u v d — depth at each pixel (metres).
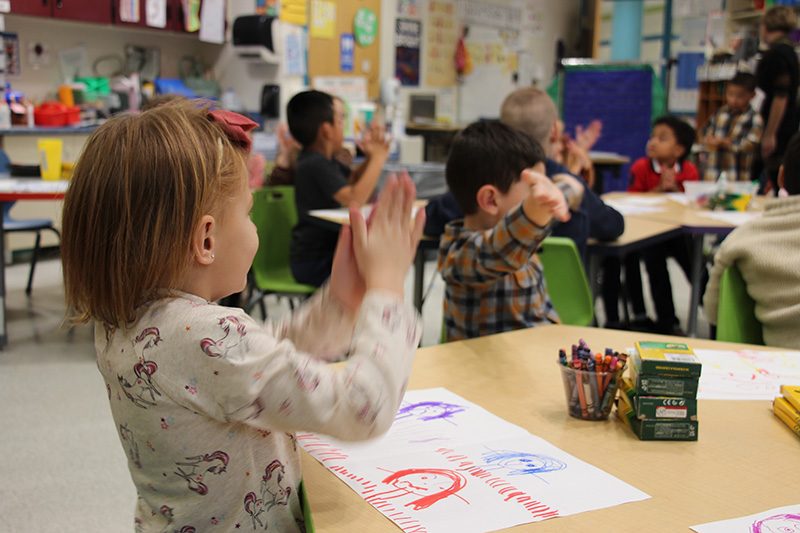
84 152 0.68
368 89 6.26
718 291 1.57
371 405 0.67
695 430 0.86
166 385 0.65
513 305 1.51
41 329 3.46
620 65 6.42
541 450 0.83
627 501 0.71
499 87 8.38
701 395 1.02
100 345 0.71
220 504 0.69
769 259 1.44
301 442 0.87
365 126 3.15
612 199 3.50
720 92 6.65
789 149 1.65
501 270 1.25
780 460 0.81
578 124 6.67
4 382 2.77
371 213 0.79
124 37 5.46
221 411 0.64
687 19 7.64
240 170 0.71
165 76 5.72
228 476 0.68
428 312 3.94
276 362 0.65
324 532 0.66
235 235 0.71
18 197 2.76
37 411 2.50
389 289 0.74
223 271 0.71
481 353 1.21
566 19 9.18
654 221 2.77
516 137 1.45
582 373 0.92
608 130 6.55
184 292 0.69
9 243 4.72
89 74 5.30
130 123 0.68
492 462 0.80
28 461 2.12
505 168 1.42
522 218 1.17
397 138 5.83
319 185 2.87
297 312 0.91
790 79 4.38
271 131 5.45
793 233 1.44
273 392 0.64
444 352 1.21
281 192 3.07
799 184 1.62
